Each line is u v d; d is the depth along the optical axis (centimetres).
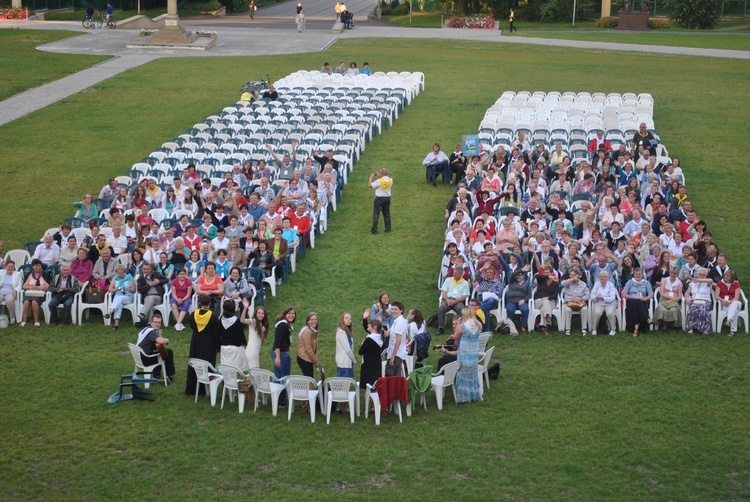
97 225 2423
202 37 5969
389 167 3281
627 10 7312
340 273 2450
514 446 1600
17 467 1538
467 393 1759
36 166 3325
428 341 1831
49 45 5675
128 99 4228
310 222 2602
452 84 4575
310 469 1529
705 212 2844
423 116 3928
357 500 1438
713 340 2041
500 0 7838
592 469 1527
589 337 2072
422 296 2308
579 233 2444
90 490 1474
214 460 1560
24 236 2694
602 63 5275
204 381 1759
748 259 2502
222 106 4081
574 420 1689
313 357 1722
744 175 3169
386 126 3747
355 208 2928
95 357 1978
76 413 1722
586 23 7625
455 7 8188
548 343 2044
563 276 2181
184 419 1703
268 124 3531
